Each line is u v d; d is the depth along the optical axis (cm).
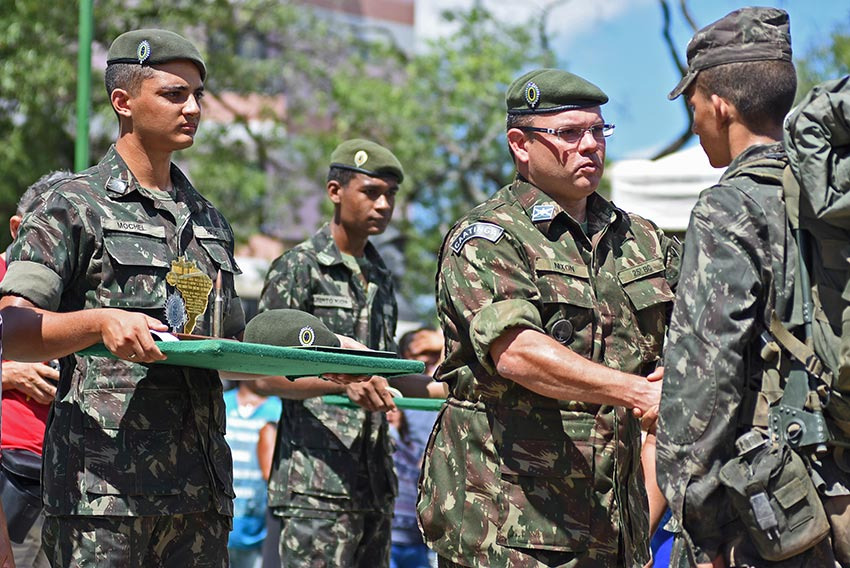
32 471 528
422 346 752
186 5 1908
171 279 423
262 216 2072
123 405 412
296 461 612
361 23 2847
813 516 332
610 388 379
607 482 407
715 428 331
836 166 324
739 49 362
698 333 336
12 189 1738
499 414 410
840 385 329
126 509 405
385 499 626
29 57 1712
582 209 428
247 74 1980
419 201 2088
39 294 394
